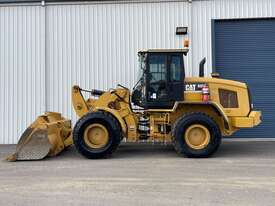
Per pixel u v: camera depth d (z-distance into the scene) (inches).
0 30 651.5
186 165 426.3
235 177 365.7
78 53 644.7
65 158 483.2
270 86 639.1
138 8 637.9
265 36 639.1
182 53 497.4
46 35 647.8
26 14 649.0
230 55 642.2
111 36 640.4
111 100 502.9
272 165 424.2
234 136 641.0
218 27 642.8
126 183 346.3
